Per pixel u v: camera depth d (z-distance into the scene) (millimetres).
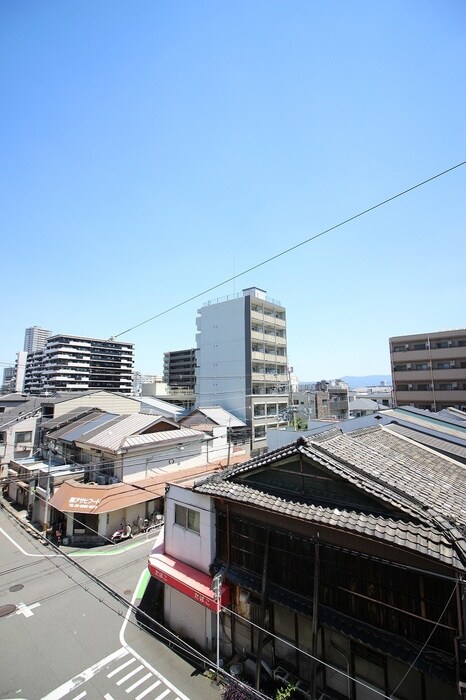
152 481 22797
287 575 9070
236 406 46844
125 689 9906
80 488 20766
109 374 95250
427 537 6645
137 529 21719
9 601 14594
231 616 10469
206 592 10070
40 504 24047
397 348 47625
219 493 10250
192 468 25781
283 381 53344
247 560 10117
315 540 8375
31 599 14711
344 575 8094
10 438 32969
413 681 7273
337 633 8414
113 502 20125
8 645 11914
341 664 8297
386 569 7457
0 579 16453
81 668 10750
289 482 9586
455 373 42844
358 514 7820
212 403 49406
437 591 6762
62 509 19750
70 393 41094
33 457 30500
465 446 14016
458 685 5977
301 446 9203
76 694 9789
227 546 10648
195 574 11086
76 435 26000
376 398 68938
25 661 11117
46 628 12781
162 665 10781
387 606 7309
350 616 7898
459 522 7074
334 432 11031
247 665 9750
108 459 22859
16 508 26953
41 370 94688
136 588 15375
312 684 7660
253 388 47344
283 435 25656
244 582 9742
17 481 24891
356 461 9148
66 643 11938
